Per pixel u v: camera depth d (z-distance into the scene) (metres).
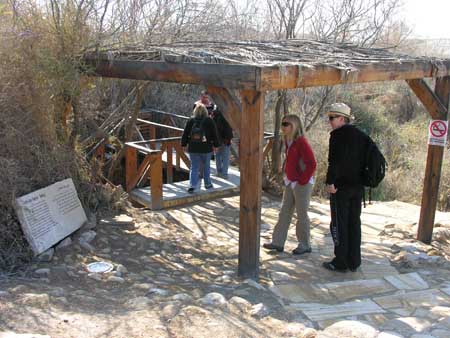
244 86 4.77
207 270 5.95
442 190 12.35
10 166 5.73
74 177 6.86
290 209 6.47
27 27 6.31
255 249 5.44
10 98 5.98
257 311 4.48
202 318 4.20
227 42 7.19
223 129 9.66
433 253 6.87
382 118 19.58
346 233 5.85
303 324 4.41
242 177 5.29
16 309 4.04
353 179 5.69
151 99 14.53
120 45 6.78
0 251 5.43
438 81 7.17
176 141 10.17
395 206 9.95
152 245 6.66
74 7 6.65
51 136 6.54
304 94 11.18
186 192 8.98
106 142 9.51
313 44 7.61
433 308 4.93
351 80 5.52
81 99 7.59
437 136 7.15
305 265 6.16
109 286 5.13
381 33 11.15
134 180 8.91
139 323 4.02
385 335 4.15
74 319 3.97
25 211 5.61
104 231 6.81
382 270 6.14
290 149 6.16
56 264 5.55
